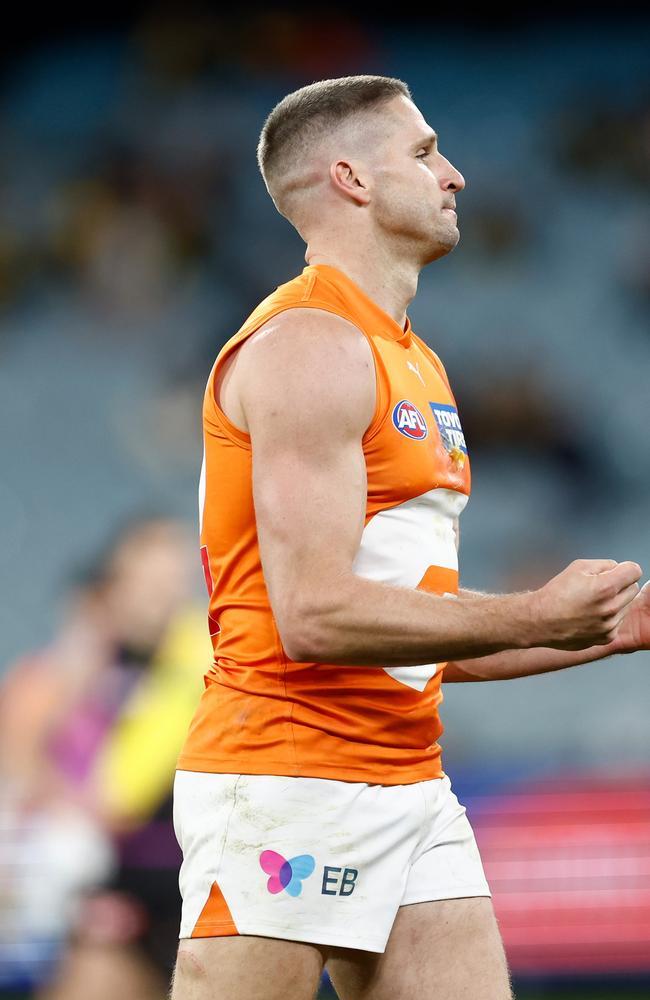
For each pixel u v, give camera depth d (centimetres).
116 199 4256
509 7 4666
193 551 3112
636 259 4253
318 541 765
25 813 1825
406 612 755
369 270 907
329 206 915
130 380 3975
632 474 3756
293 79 4534
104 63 4547
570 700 3114
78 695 1806
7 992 1823
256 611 847
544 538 3594
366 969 873
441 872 881
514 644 766
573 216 4359
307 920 816
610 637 772
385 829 842
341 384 795
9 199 4281
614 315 4125
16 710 1839
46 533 3638
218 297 4125
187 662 1767
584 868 2128
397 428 835
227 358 857
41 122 4412
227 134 4375
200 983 823
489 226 4334
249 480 843
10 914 1823
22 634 3397
